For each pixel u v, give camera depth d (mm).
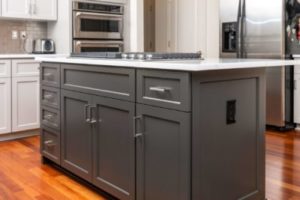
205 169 1962
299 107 4445
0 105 3973
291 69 4473
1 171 3047
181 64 1813
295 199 2441
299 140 4008
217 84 1983
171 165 1955
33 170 3084
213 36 5617
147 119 2086
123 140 2283
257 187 2330
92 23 4848
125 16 5184
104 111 2436
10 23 4684
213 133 1989
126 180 2287
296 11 4398
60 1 4719
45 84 3152
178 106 1871
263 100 2309
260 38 4555
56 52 4859
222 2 4906
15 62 4035
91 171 2609
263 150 2350
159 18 6250
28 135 4285
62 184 2768
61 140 2971
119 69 2242
